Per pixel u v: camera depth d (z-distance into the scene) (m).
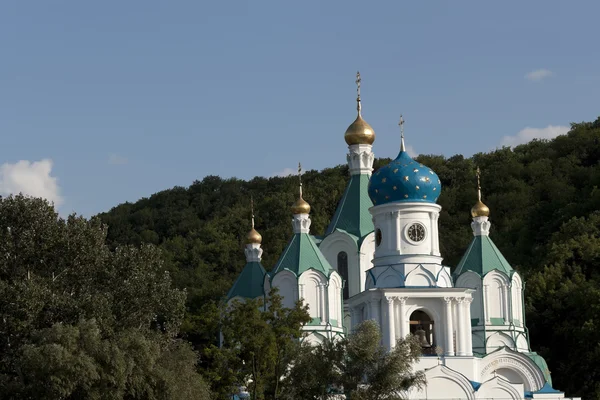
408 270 98.75
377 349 75.94
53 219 83.50
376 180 101.50
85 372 71.88
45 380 71.31
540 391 102.00
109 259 83.94
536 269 151.62
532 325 135.00
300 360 77.56
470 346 98.38
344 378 74.75
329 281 105.69
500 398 94.69
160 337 81.69
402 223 100.25
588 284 134.75
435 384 93.75
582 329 122.44
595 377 121.50
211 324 89.81
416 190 100.19
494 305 109.06
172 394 76.19
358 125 116.56
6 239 80.88
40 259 81.62
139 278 81.94
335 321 105.88
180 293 85.06
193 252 184.88
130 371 74.00
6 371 76.31
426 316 99.38
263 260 169.12
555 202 187.12
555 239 162.62
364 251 110.25
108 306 78.50
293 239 108.44
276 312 92.38
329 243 111.81
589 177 197.00
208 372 86.06
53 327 73.12
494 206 196.00
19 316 76.12
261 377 87.00
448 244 180.62
